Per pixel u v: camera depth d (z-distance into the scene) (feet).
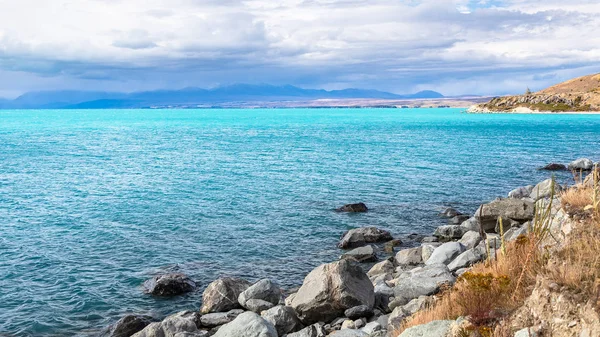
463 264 65.87
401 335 30.37
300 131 469.57
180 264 80.53
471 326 27.20
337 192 142.92
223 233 99.45
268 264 80.84
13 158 237.66
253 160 224.94
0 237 96.94
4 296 66.85
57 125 609.42
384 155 241.76
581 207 36.65
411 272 62.54
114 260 82.53
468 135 390.42
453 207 122.62
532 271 31.60
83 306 63.77
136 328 55.98
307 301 53.36
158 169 197.06
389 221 108.88
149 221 109.81
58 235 98.37
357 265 56.95
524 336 24.02
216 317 56.34
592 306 22.33
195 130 500.74
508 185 153.89
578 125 525.75
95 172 189.16
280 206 124.36
